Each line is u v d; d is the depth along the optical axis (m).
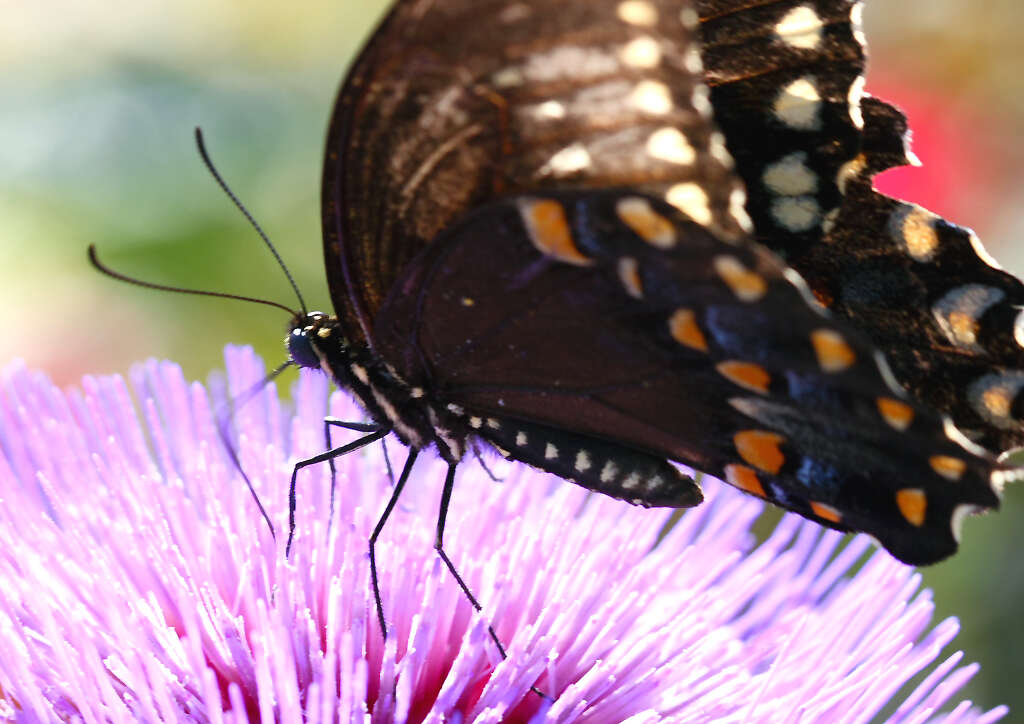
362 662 0.27
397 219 0.27
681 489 0.28
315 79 0.46
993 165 0.36
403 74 0.27
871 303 0.28
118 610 0.27
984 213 0.36
